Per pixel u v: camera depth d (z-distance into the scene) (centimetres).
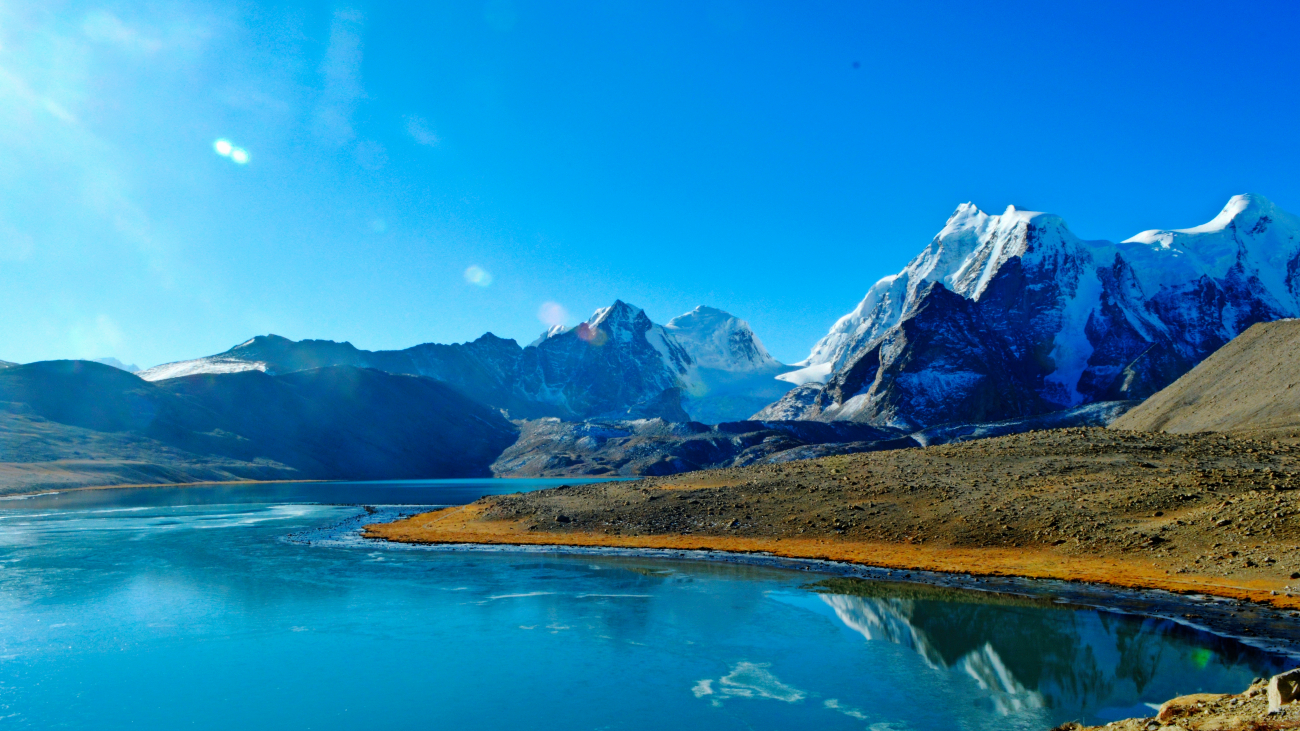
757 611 4584
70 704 3109
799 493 8481
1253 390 10212
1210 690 2941
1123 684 3100
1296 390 9212
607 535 8056
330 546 7812
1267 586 4462
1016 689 3105
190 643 3962
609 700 3098
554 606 4775
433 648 3862
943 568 5675
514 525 8919
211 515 12181
